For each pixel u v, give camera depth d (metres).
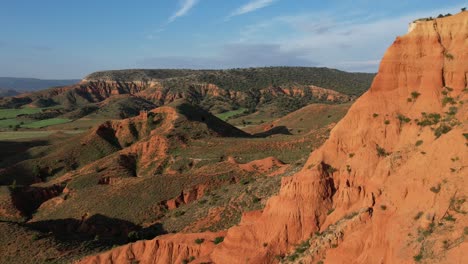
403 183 35.81
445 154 34.59
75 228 83.88
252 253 43.53
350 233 37.03
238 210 62.06
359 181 41.19
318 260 37.25
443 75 41.41
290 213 42.88
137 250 56.00
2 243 64.88
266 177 71.25
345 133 45.69
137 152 130.50
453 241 29.61
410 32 44.03
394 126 42.34
